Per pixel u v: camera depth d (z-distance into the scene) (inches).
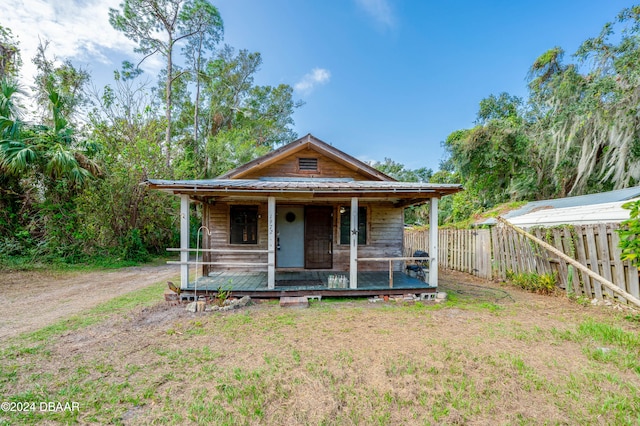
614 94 407.8
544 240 260.7
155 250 585.6
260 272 340.5
